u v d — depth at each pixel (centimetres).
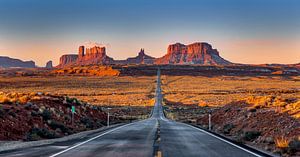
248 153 1599
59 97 4441
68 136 2616
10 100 3181
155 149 1752
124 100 13025
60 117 3356
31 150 1678
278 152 1639
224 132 3119
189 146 1898
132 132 3025
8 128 2334
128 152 1627
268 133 2450
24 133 2409
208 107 9875
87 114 4412
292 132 2192
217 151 1675
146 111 9675
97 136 2595
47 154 1523
